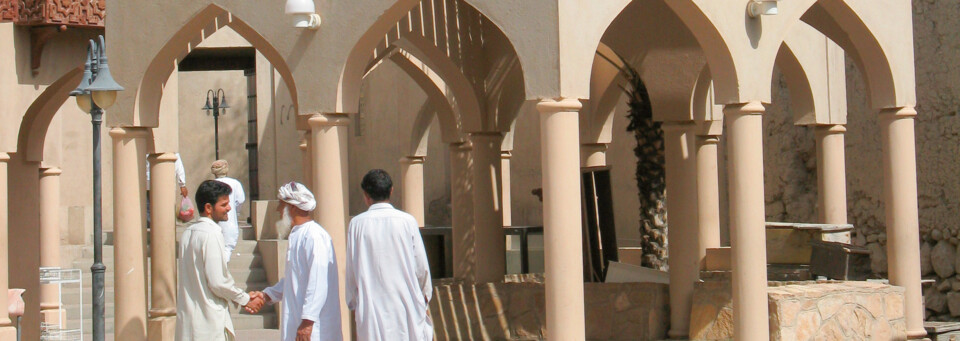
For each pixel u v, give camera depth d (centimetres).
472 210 1488
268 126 2086
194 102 2389
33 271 1353
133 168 1002
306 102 927
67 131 1794
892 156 1048
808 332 980
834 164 1357
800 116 1344
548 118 834
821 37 1337
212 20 1019
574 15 836
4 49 1203
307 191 791
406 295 776
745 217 909
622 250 1636
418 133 1778
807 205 1631
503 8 846
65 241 1736
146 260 1016
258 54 2020
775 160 1680
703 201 1272
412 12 1155
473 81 1265
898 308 1046
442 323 1182
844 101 1359
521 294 1171
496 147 1292
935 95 1430
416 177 1794
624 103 1847
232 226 1406
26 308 1341
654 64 1155
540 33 835
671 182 1154
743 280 909
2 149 1181
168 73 1010
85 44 1295
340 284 924
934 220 1434
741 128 910
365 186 793
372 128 2280
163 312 1084
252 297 828
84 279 1584
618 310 1152
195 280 809
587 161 1477
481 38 1273
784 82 1662
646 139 1283
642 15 1125
